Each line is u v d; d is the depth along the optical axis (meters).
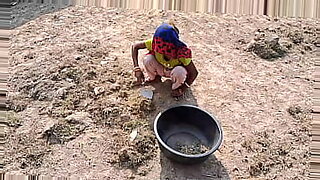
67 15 2.64
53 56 2.36
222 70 2.35
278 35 2.57
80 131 2.01
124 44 2.47
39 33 2.50
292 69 2.39
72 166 1.88
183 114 1.98
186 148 1.93
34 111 2.09
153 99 2.16
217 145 1.83
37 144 1.95
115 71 2.30
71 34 2.51
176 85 2.14
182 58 2.07
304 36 2.57
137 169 1.87
